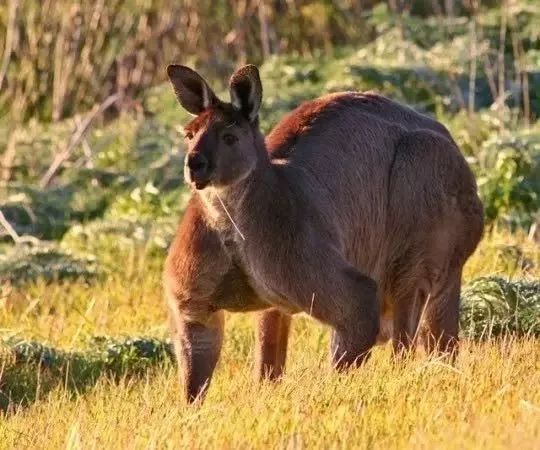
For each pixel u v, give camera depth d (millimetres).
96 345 39656
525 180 53875
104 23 76812
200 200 29422
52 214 62812
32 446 27922
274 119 64500
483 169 55625
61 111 75938
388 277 33438
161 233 55000
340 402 26859
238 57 77812
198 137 28641
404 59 70250
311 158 31125
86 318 42219
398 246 33156
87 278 50875
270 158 30609
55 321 43062
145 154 67000
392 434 24438
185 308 29906
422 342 33688
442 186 33219
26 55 77500
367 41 78875
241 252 29281
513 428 23641
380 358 31984
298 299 29703
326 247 29766
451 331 33750
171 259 29875
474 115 62250
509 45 72750
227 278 29531
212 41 77188
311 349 35781
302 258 29391
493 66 69438
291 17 79562
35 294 47750
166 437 25703
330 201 30781
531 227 50438
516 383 27531
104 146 69000
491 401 25859
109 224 57219
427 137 33281
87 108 76688
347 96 33281
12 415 32562
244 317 41719
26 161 69125
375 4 82625
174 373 35719
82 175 65688
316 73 70188
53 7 77125
